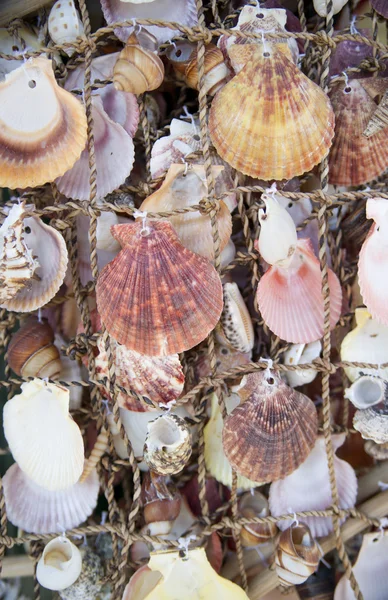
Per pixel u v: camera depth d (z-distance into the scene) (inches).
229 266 15.7
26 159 14.9
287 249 14.9
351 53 17.1
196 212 15.4
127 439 15.4
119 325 14.8
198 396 16.5
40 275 15.5
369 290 15.5
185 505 17.0
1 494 16.2
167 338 14.7
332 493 16.2
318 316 15.8
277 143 14.9
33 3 16.5
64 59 17.1
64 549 16.2
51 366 16.5
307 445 16.0
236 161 15.1
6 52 17.1
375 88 16.1
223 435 15.6
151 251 14.6
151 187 15.8
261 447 15.6
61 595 16.7
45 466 15.8
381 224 15.0
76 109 14.7
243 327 15.8
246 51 15.4
